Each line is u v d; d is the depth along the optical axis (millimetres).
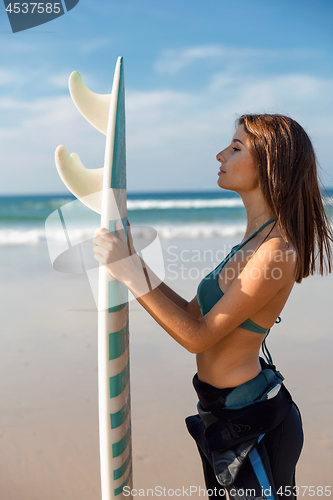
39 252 10703
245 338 1405
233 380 1430
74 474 2467
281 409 1411
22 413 3123
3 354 4184
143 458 2629
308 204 1472
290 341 4535
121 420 1362
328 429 2885
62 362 4016
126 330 1454
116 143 1348
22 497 2250
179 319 1250
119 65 1450
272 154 1408
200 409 1501
